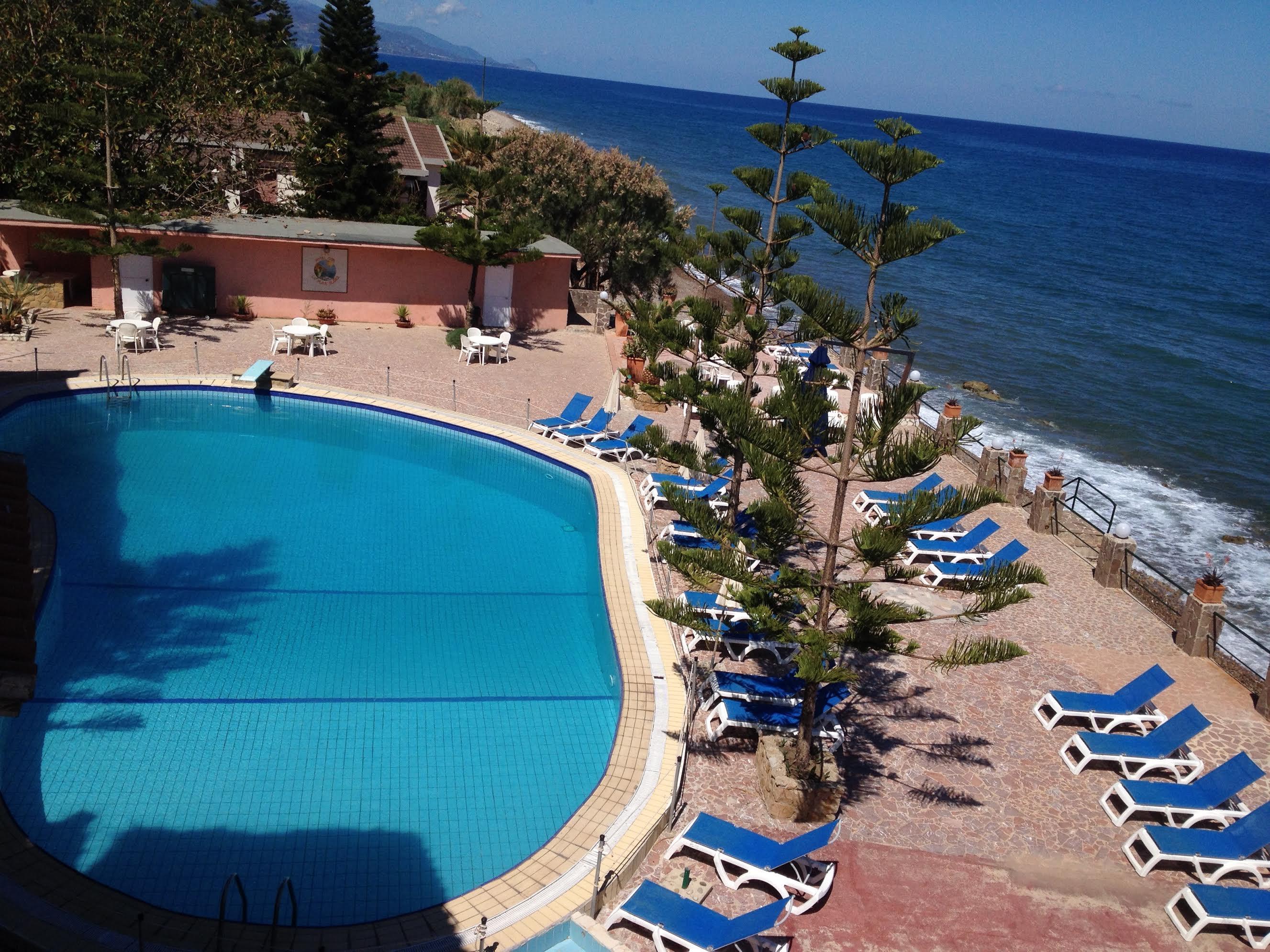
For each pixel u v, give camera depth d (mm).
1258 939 8070
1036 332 45594
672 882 8195
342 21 28891
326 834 8508
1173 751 10336
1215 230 102875
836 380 11094
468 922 7457
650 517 15625
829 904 8125
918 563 15633
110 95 23125
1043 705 11391
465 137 27172
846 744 10492
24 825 8156
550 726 10500
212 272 24359
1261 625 18750
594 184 32688
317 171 29078
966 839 9125
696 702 10828
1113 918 8289
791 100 12914
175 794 8797
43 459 16234
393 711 10469
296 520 15109
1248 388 38719
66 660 10680
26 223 22406
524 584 13812
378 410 19906
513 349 25359
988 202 107500
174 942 7004
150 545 13672
